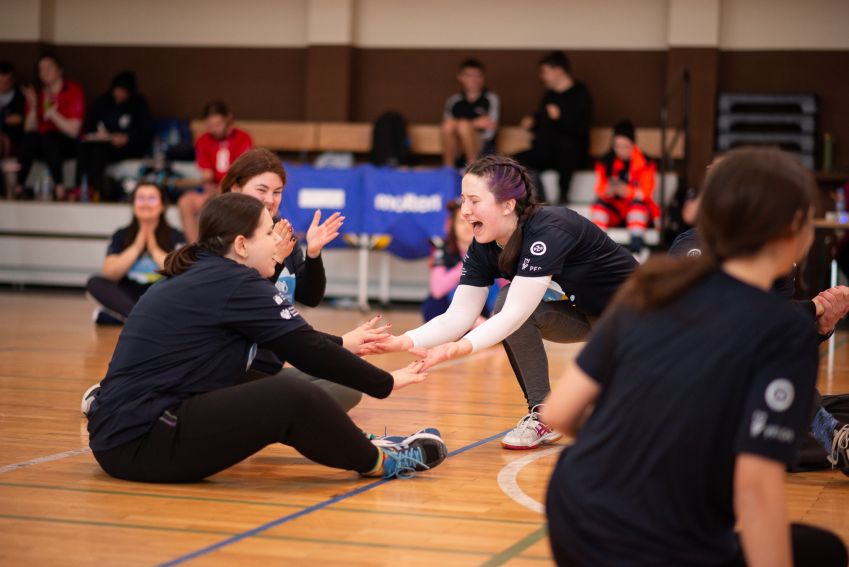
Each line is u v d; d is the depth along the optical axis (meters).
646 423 1.50
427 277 9.67
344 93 10.77
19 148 10.71
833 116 10.12
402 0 10.90
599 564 1.52
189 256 2.84
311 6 10.80
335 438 2.72
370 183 8.57
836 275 8.28
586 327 3.56
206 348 2.73
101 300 7.26
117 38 11.42
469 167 3.22
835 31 10.10
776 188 1.46
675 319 1.51
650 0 10.42
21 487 2.72
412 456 2.96
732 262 1.52
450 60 10.84
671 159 9.69
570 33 10.59
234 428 2.64
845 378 5.42
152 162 10.34
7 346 6.10
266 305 2.73
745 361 1.46
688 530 1.50
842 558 1.70
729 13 10.23
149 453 2.72
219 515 2.48
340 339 2.94
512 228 3.18
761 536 1.43
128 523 2.39
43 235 10.34
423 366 2.86
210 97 11.30
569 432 1.64
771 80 10.20
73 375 4.96
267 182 3.44
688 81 9.91
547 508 1.62
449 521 2.47
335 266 9.73
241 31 11.23
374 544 2.26
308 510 2.54
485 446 3.47
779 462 1.43
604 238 3.30
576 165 9.60
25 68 11.30
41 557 2.12
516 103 10.75
